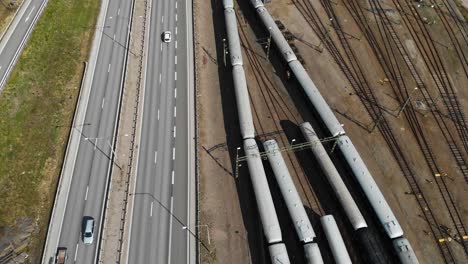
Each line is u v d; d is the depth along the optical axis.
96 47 88.25
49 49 85.00
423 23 97.50
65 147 73.00
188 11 97.19
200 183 70.19
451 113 81.38
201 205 67.81
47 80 80.50
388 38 94.06
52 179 69.06
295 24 96.25
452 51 92.12
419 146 76.31
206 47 90.88
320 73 86.81
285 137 76.88
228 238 64.81
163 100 80.44
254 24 96.25
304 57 89.44
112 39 90.06
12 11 89.31
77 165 70.81
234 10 98.44
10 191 66.44
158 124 76.88
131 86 82.19
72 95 79.94
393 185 71.25
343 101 82.44
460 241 65.50
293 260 62.25
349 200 64.69
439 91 84.75
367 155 74.75
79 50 87.00
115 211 66.25
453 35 95.25
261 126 78.38
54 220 64.56
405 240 60.84
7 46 83.19
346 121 79.38
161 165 71.56
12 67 79.56
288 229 65.31
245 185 70.44
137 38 90.88
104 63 85.56
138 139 74.62
